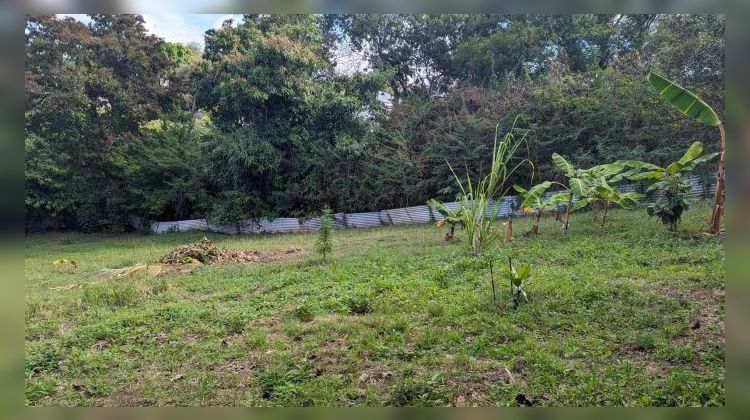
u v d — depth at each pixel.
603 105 12.90
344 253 8.99
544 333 4.02
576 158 12.91
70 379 3.77
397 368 3.50
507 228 9.01
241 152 14.98
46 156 17.14
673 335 3.74
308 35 17.61
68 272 9.30
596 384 3.00
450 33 19.81
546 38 17.20
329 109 15.86
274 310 5.30
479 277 5.93
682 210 7.43
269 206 16.52
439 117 15.91
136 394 3.43
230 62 15.13
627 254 6.42
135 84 19.09
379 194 16.20
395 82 21.02
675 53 11.13
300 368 3.61
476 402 2.97
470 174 14.70
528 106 13.95
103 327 4.91
